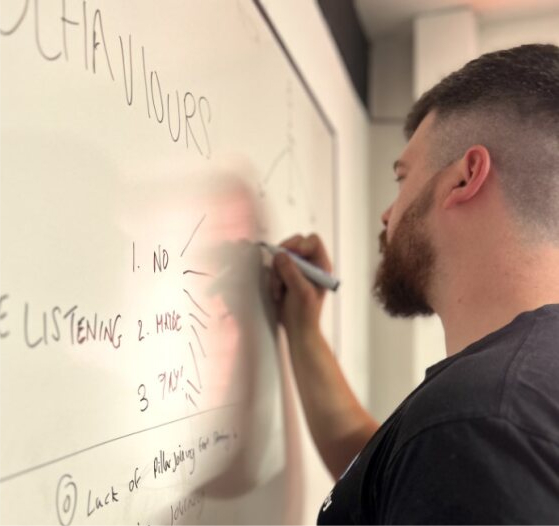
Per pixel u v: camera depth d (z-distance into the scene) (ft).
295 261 2.90
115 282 1.43
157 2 1.68
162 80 1.69
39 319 1.15
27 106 1.13
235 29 2.32
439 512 1.27
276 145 2.94
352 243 5.86
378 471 1.62
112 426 1.41
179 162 1.80
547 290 1.78
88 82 1.33
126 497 1.47
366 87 7.04
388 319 7.09
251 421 2.51
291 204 3.26
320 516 1.84
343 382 3.11
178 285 1.77
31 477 1.13
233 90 2.30
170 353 1.72
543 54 1.99
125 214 1.48
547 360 1.49
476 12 6.39
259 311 2.65
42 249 1.16
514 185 1.84
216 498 2.08
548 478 1.25
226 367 2.20
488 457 1.28
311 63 3.86
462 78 2.12
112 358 1.41
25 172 1.12
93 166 1.34
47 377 1.18
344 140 5.37
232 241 2.28
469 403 1.37
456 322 1.95
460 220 1.95
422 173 2.15
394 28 6.81
